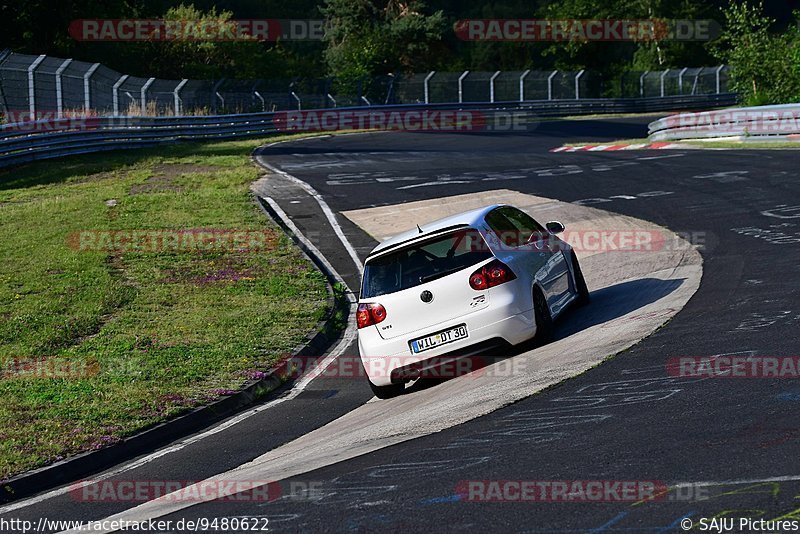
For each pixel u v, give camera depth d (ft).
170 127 449.89
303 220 250.16
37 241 223.51
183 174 335.47
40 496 89.04
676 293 129.90
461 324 105.09
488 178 301.02
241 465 89.15
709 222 191.93
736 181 241.76
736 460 61.31
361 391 119.03
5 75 407.64
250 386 124.36
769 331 97.96
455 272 106.11
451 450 75.25
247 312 166.20
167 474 90.74
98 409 115.14
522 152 390.01
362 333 109.09
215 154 400.88
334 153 408.26
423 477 68.80
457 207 252.21
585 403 82.12
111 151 402.11
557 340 112.78
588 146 403.54
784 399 73.31
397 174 325.42
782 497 54.03
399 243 110.22
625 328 111.65
